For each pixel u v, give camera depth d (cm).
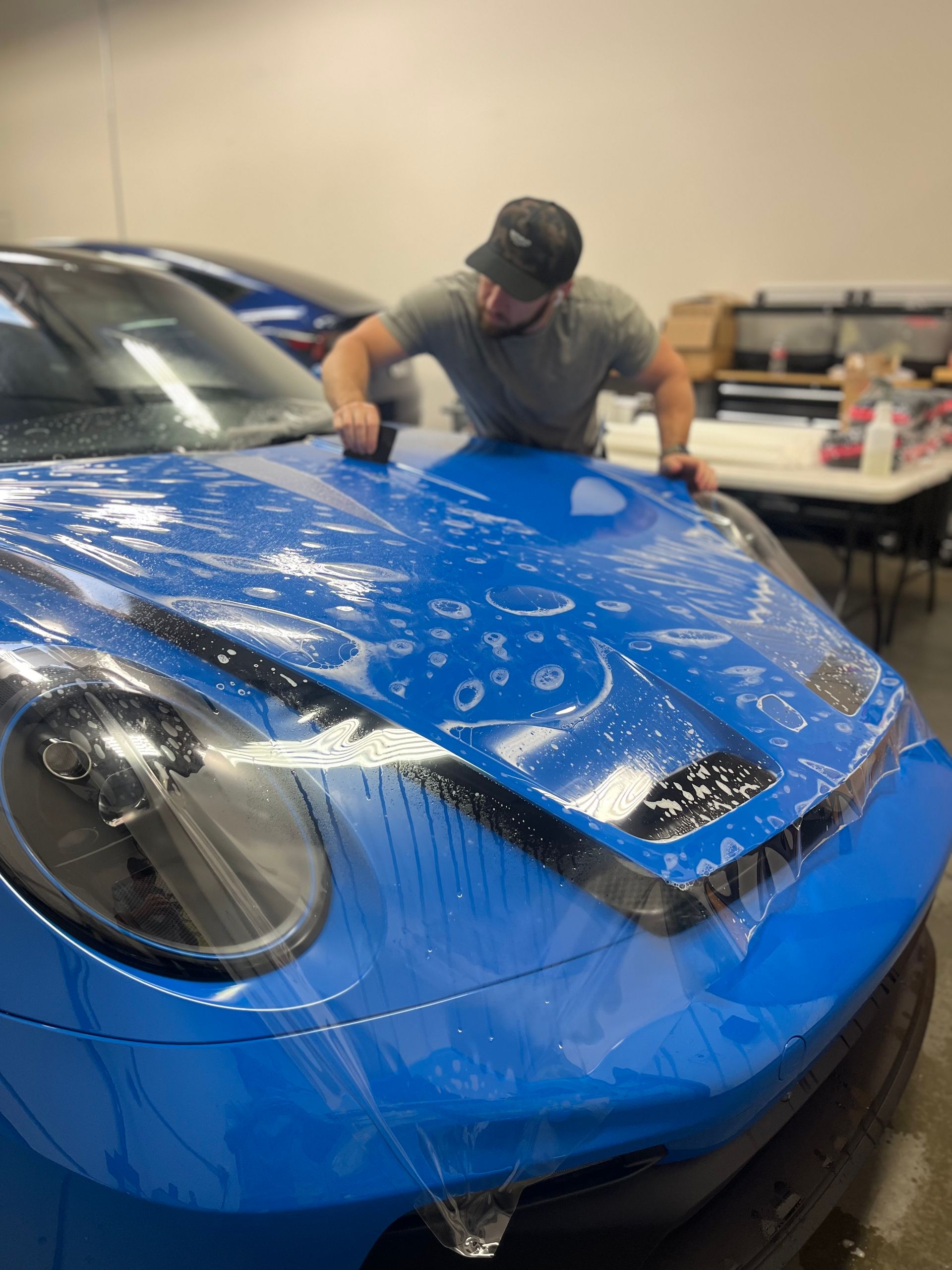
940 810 87
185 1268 55
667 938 61
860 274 418
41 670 65
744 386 399
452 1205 55
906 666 264
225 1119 54
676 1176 62
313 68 559
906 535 284
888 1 385
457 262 544
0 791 59
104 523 90
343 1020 55
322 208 584
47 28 669
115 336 146
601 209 480
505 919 59
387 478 122
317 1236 55
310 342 395
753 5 414
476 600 86
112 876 58
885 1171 101
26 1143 55
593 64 463
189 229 652
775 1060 61
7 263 149
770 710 83
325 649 73
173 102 626
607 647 83
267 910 58
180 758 62
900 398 326
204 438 131
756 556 126
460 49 502
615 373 177
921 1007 89
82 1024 55
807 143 416
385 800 62
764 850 68
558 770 67
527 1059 56
